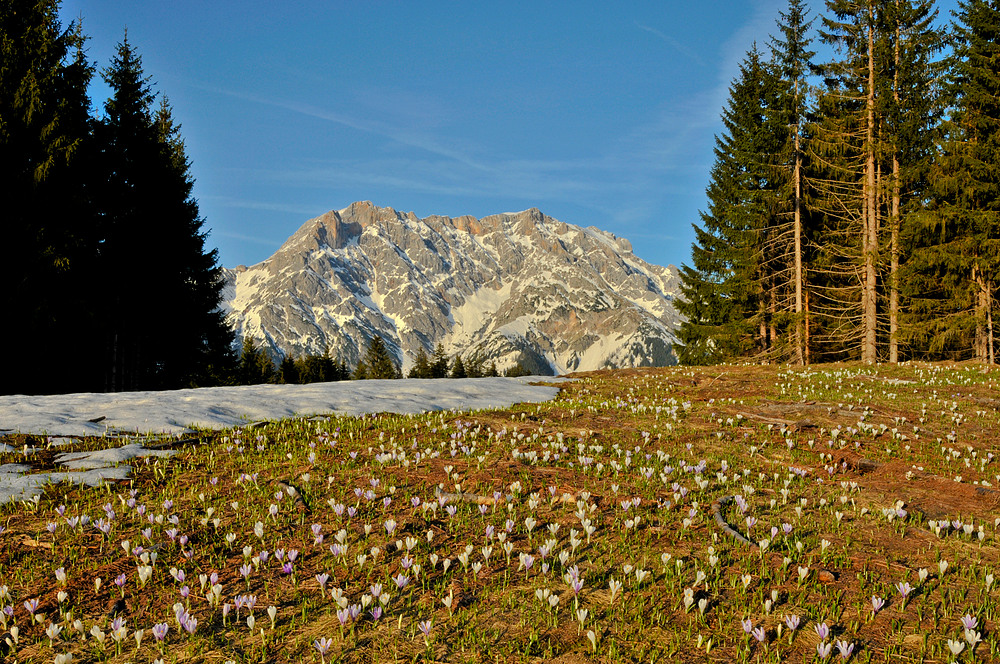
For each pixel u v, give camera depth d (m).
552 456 9.63
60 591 5.06
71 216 26.75
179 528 6.58
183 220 36.19
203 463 9.28
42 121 25.92
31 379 26.31
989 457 9.97
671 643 4.31
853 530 6.68
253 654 4.25
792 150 37.56
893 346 32.09
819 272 38.19
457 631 4.52
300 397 14.88
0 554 5.90
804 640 4.38
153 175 33.19
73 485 7.94
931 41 34.22
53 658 4.25
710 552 5.59
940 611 4.83
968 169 31.25
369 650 4.27
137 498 7.55
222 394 15.16
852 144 37.16
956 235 31.94
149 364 35.72
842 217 37.38
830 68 35.53
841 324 36.84
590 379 22.72
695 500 7.63
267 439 10.95
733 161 42.75
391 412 13.96
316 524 6.31
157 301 32.84
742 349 39.69
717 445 10.77
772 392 17.94
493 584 5.31
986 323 30.83
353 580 5.39
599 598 5.02
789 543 6.24
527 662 4.11
